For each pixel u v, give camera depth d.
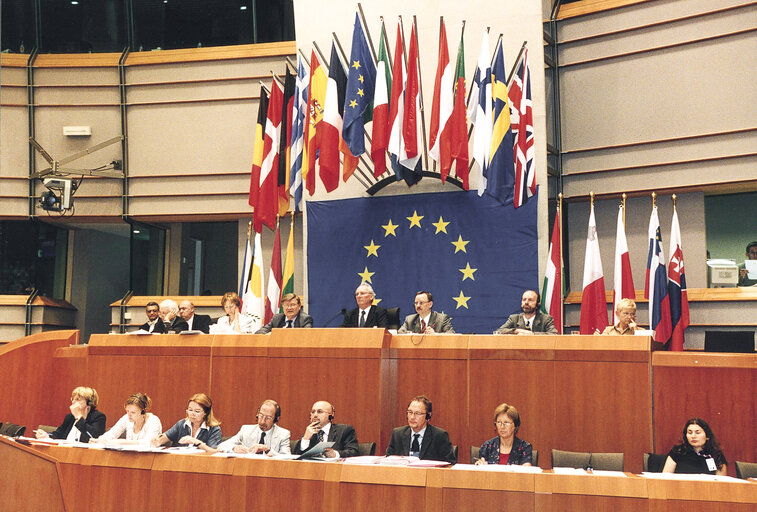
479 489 5.46
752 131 11.12
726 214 11.87
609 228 12.32
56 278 15.73
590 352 7.73
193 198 14.41
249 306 11.39
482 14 11.64
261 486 6.00
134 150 14.62
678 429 7.51
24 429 9.43
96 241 16.38
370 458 6.08
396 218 12.01
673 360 7.57
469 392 8.03
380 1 12.13
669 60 11.79
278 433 7.30
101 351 9.23
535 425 7.80
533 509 5.34
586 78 12.44
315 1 12.50
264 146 11.73
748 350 8.31
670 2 11.77
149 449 6.45
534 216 11.24
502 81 10.20
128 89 14.70
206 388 8.72
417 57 10.45
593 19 12.38
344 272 12.17
